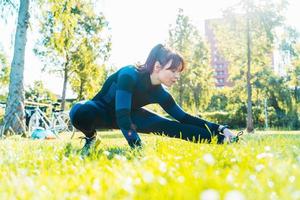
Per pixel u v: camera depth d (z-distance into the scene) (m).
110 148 4.45
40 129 11.77
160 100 4.47
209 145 3.77
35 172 2.37
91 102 4.45
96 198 1.38
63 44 15.28
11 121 13.68
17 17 14.79
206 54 35.44
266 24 26.91
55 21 15.05
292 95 37.94
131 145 3.71
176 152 3.12
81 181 1.81
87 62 29.33
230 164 2.32
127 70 4.07
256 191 1.42
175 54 4.00
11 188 1.61
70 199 1.48
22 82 14.33
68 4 14.81
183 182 1.49
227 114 39.12
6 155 3.01
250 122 27.83
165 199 1.23
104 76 37.88
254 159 2.33
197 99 34.91
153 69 4.10
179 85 33.34
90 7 15.35
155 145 3.60
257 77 37.16
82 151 3.91
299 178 1.55
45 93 46.53
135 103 4.32
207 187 1.33
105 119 4.45
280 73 41.94
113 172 1.94
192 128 4.46
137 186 1.47
